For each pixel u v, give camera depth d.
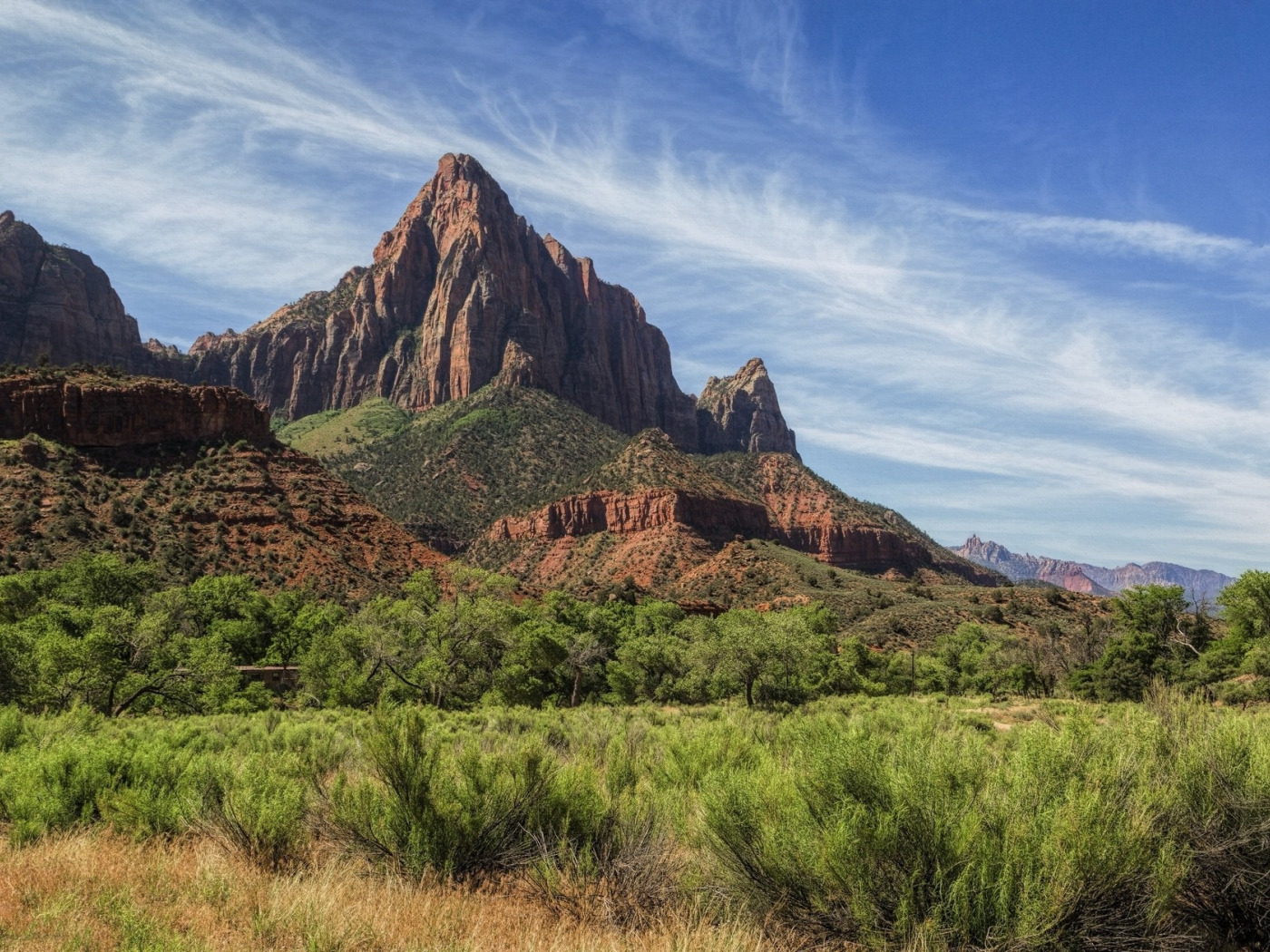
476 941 5.74
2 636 35.53
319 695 44.75
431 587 57.22
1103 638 58.88
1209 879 5.51
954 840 5.42
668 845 7.43
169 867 7.63
